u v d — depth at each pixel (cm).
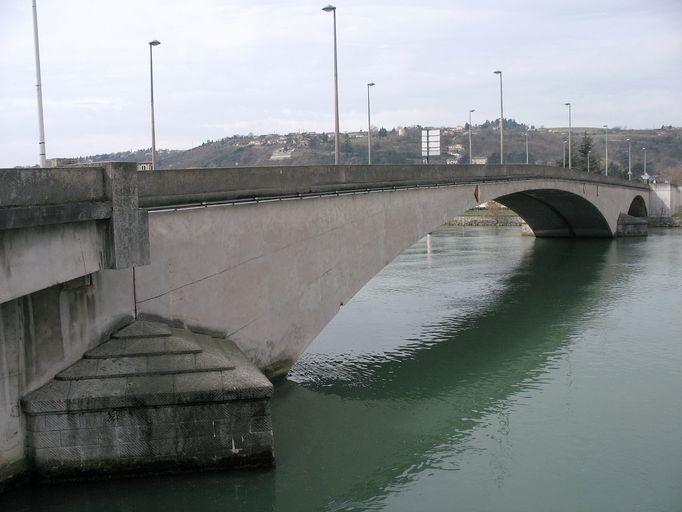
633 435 1869
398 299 3856
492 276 4756
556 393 2216
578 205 6981
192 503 1412
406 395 2178
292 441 1769
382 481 1577
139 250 1479
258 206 1998
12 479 1354
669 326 3120
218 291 1861
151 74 3794
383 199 2802
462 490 1545
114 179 1412
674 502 1492
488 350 2734
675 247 6612
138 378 1423
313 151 15062
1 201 1171
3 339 1316
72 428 1376
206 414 1423
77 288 1455
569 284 4356
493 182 4234
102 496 1391
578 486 1574
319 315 2345
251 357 2002
